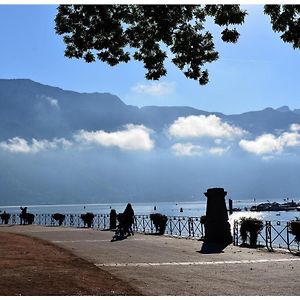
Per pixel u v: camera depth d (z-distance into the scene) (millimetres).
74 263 15922
